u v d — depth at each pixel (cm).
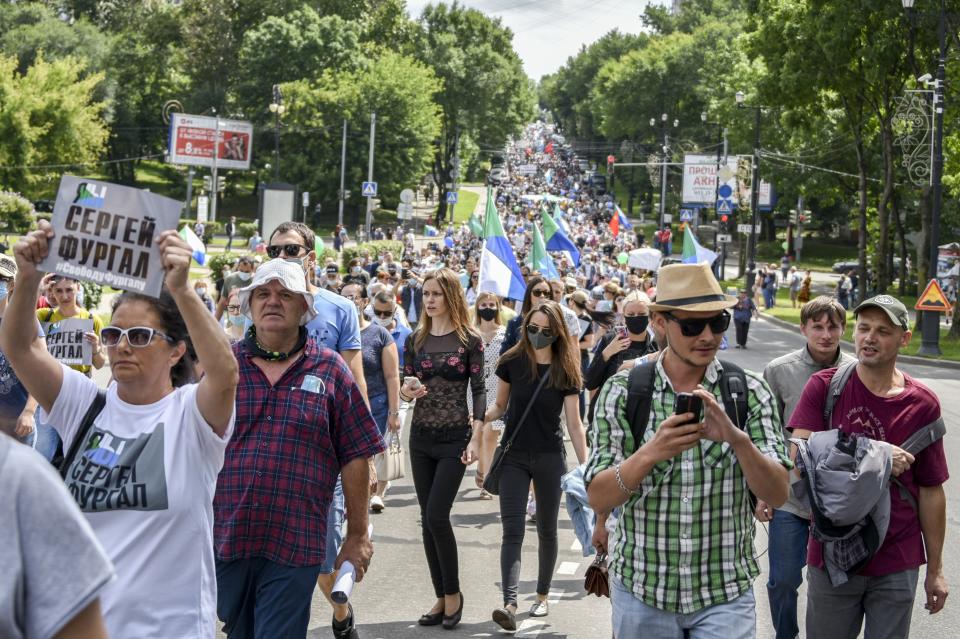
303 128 8256
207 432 364
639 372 407
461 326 712
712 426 369
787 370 596
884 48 3484
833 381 504
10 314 351
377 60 9338
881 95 3947
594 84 13838
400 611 709
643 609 402
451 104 9319
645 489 399
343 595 467
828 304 588
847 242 8900
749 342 3284
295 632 462
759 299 4753
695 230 7806
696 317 390
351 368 643
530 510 984
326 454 475
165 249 335
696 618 399
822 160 5516
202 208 6800
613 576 413
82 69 8612
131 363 365
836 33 3516
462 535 925
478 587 773
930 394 492
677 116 9794
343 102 8256
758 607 737
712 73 8050
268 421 468
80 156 7762
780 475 381
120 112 9381
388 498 1066
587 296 1323
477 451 696
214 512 464
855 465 465
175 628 356
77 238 337
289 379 474
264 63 8806
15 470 189
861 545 469
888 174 4034
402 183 8438
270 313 471
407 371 718
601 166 14550
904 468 470
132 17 10600
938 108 3064
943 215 5316
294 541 463
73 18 10769
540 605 706
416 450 708
